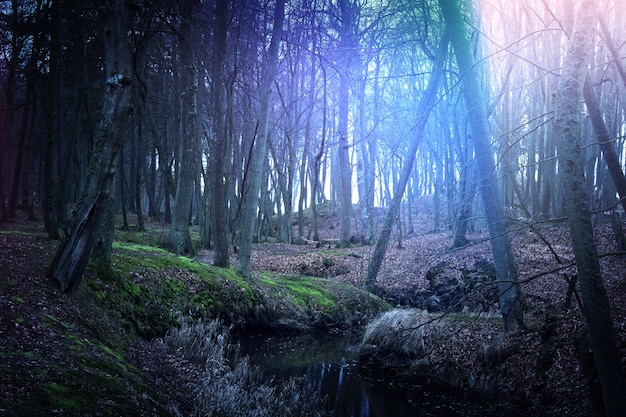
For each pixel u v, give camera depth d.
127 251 13.64
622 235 14.47
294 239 33.97
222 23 14.94
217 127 15.13
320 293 16.72
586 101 9.25
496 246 10.38
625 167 23.12
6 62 17.89
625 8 16.03
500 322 11.45
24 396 4.26
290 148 30.22
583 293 5.20
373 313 16.59
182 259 14.19
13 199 21.08
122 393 5.49
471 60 10.69
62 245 8.19
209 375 7.35
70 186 31.34
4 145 19.86
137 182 23.44
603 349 5.04
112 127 8.13
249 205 15.45
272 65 15.27
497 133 17.89
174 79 23.28
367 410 8.21
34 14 14.56
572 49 5.52
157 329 10.02
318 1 19.56
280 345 12.48
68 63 15.94
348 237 29.58
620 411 4.90
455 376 9.41
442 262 20.38
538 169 22.62
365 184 28.73
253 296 13.92
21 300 6.88
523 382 8.34
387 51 20.08
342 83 25.44
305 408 7.75
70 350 6.03
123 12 8.07
